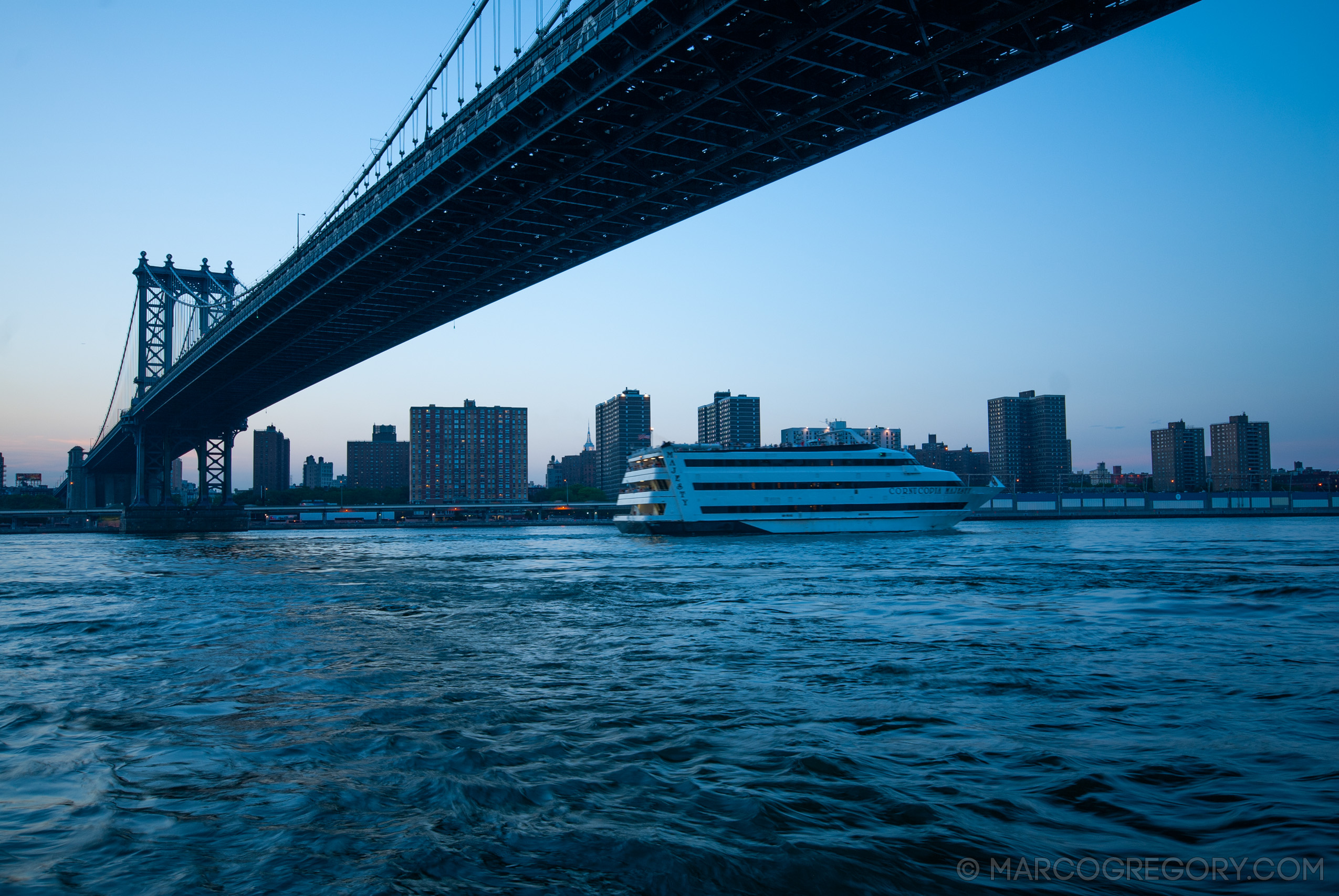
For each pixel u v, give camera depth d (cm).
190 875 985
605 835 1105
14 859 1027
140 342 15575
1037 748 1480
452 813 1187
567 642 2731
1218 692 1916
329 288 8194
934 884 965
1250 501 19062
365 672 2247
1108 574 4966
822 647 2581
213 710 1822
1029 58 3969
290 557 8344
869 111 4722
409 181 6150
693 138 4894
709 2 3722
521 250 7138
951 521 10519
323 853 1048
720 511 9800
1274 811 1164
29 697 1977
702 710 1795
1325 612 3291
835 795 1254
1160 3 3556
